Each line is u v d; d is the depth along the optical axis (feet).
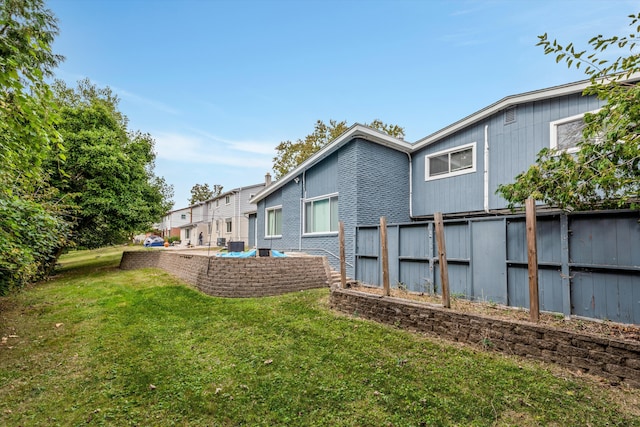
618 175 12.37
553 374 11.10
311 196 40.14
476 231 18.15
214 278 27.12
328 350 14.10
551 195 13.80
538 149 25.81
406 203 36.86
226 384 11.41
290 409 9.71
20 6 15.31
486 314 14.56
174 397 10.63
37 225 16.17
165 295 26.73
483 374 11.32
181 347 15.12
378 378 11.37
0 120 10.55
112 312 21.84
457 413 9.19
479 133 30.14
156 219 52.95
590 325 12.97
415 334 15.67
